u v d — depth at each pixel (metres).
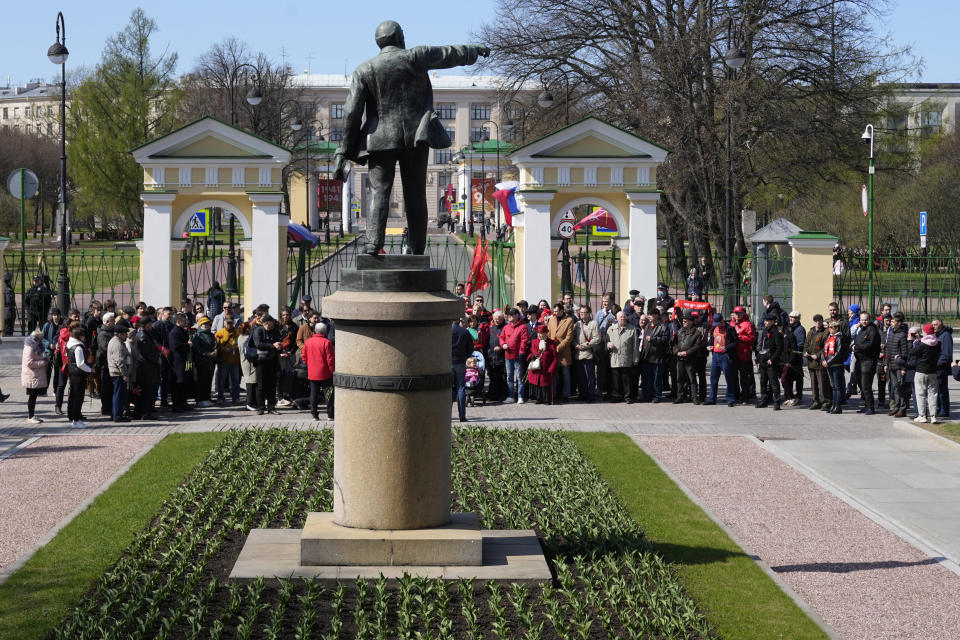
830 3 42.81
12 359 28.27
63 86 32.50
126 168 67.25
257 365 20.11
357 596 9.38
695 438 18.08
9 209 64.62
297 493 13.48
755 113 41.56
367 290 9.87
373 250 10.27
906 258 34.25
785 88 42.97
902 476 15.23
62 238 30.61
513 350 21.98
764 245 30.77
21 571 10.35
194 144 29.45
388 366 9.79
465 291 28.69
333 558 9.85
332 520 10.36
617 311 24.28
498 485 13.91
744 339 21.80
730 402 21.95
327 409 20.08
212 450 16.05
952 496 14.07
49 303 30.36
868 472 15.47
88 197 68.06
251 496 13.40
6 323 29.95
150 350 19.55
